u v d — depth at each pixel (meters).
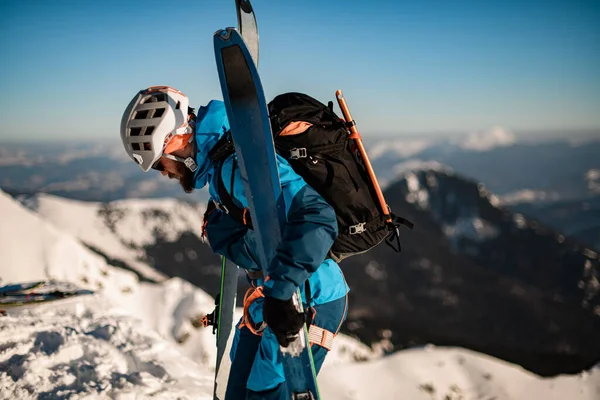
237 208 2.01
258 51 2.47
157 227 169.25
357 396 17.19
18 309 5.52
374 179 2.03
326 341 2.22
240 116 1.85
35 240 14.73
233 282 2.61
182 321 12.23
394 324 84.19
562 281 195.38
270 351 2.15
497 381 23.03
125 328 4.86
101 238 150.38
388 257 178.00
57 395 3.27
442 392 21.44
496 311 143.88
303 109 2.08
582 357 73.50
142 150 2.04
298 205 1.86
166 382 3.84
